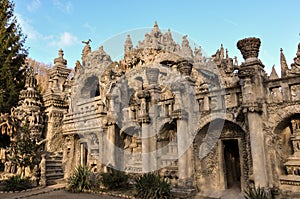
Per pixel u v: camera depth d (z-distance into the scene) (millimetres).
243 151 13547
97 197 14781
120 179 16641
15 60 26031
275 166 11516
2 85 23750
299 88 11594
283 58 19359
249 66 12406
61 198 14695
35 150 20531
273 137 11766
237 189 14328
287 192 11016
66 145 23219
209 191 14180
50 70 28953
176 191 13961
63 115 26547
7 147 21172
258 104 11992
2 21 25453
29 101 25297
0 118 20391
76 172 17828
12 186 17078
